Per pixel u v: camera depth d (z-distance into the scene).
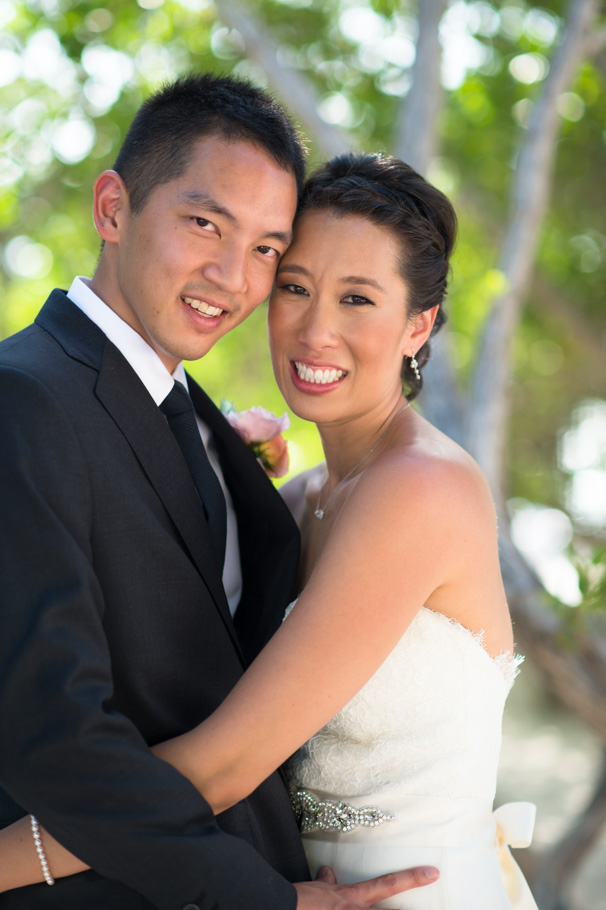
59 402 1.63
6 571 1.50
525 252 4.76
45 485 1.54
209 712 1.76
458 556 1.84
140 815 1.48
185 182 1.79
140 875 1.50
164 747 1.64
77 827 1.48
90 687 1.48
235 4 5.47
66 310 1.84
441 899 1.80
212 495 1.90
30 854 1.65
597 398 10.35
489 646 1.98
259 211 1.83
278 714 1.65
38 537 1.51
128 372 1.78
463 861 1.84
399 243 2.03
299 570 2.29
